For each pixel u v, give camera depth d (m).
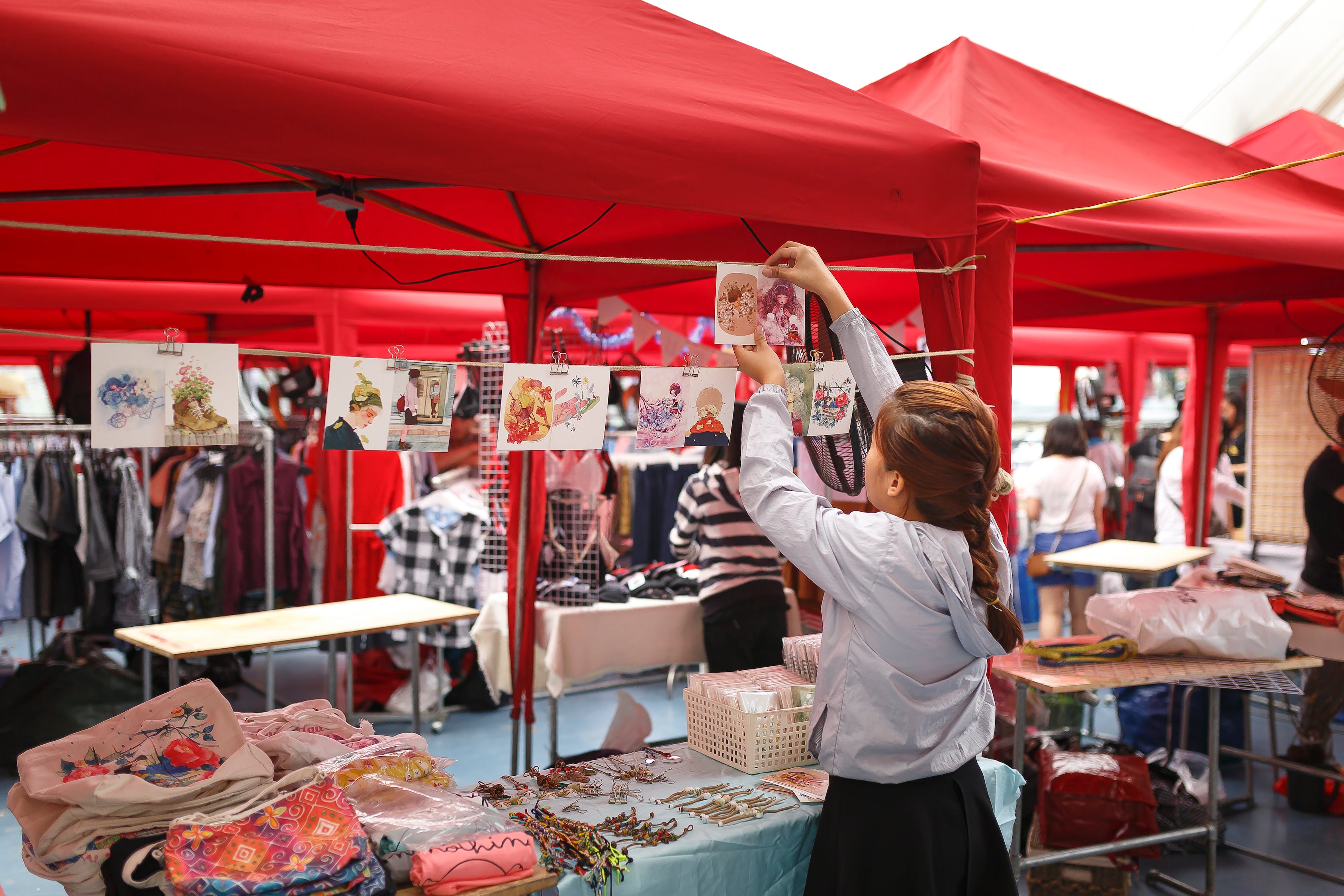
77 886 1.56
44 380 7.28
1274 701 4.63
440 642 4.95
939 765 1.63
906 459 1.56
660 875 1.76
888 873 1.59
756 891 1.90
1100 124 3.06
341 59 1.48
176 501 5.27
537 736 4.81
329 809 1.57
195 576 5.14
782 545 1.60
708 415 1.96
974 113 2.77
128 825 1.59
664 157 1.74
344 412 1.71
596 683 5.55
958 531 1.60
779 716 2.27
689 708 2.48
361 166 1.47
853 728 1.62
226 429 1.59
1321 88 5.68
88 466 5.07
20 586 5.04
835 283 1.86
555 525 4.16
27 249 3.17
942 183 2.12
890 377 1.83
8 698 4.41
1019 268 4.23
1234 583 4.00
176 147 1.33
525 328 3.94
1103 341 7.59
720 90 1.91
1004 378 2.34
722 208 1.81
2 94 1.02
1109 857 3.06
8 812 3.83
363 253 3.59
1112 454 7.88
